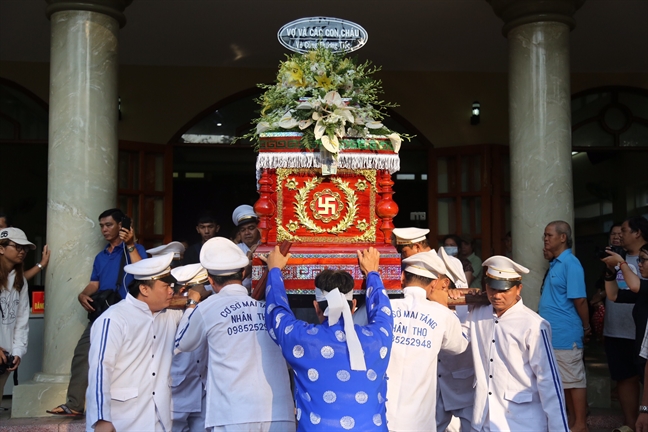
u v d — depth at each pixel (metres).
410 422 3.77
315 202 4.06
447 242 7.90
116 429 3.86
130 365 3.93
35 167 9.70
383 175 4.07
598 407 6.52
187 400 4.69
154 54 9.19
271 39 8.78
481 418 4.07
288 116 4.00
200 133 9.67
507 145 9.67
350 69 4.25
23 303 5.94
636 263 5.63
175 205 10.62
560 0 6.66
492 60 9.45
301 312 4.95
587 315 5.56
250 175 10.70
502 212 9.53
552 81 6.66
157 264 4.00
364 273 3.82
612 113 9.84
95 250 6.38
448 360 4.57
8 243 5.80
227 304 3.87
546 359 3.90
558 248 5.69
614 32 8.58
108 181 6.53
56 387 6.15
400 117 9.80
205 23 8.31
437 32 8.59
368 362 3.28
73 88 6.46
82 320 6.32
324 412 3.22
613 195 10.55
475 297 4.21
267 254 3.84
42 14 8.00
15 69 9.23
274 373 3.79
